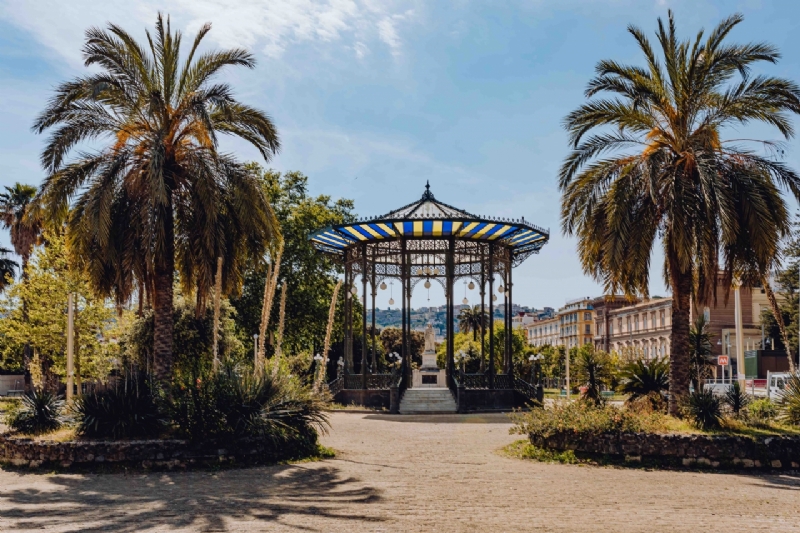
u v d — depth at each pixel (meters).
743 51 17.14
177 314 28.44
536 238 33.00
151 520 8.82
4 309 32.56
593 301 112.12
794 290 52.09
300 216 44.78
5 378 53.88
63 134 17.53
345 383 33.50
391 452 16.81
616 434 15.61
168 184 18.14
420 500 10.41
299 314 44.91
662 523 9.01
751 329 71.31
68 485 12.27
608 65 18.16
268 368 16.67
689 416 16.47
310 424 16.92
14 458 14.73
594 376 23.06
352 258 35.69
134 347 27.86
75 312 29.56
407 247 33.97
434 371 37.16
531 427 16.75
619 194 17.09
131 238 17.94
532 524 8.70
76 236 17.48
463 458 15.88
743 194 16.38
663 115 18.27
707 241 16.52
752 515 9.88
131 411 15.02
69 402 16.09
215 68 18.97
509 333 34.28
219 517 9.00
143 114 18.55
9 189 44.44
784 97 16.77
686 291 17.67
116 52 18.20
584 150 18.44
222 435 14.57
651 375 19.73
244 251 19.36
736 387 18.83
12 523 8.70
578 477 13.38
